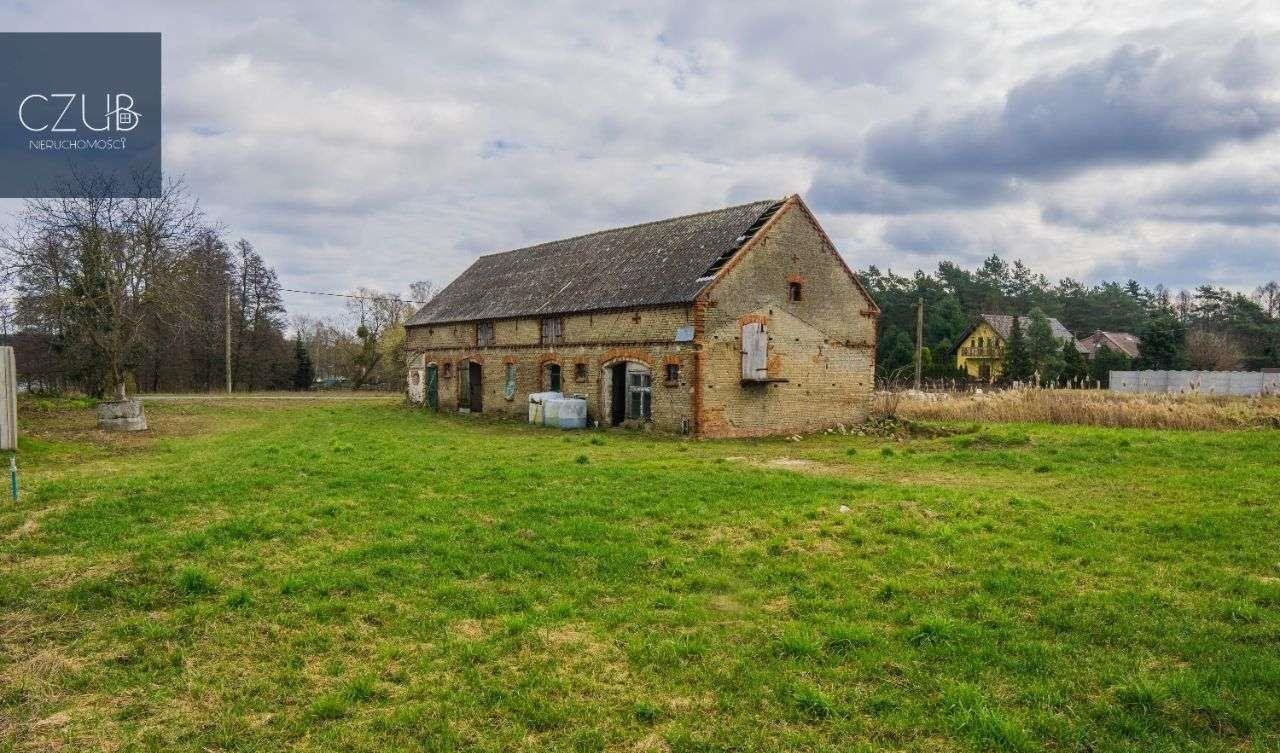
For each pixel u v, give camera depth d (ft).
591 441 79.97
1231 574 31.60
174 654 24.34
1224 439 69.51
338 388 262.47
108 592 29.12
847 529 38.32
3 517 38.37
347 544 35.53
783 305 93.86
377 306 284.00
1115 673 22.84
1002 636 25.70
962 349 281.95
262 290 231.09
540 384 110.73
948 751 19.13
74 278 108.88
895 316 305.73
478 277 142.92
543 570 32.30
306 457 61.31
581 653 24.68
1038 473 57.72
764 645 25.26
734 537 37.37
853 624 26.48
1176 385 185.37
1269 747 18.94
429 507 42.16
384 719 20.63
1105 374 237.45
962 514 42.01
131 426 86.79
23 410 98.22
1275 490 47.60
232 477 50.03
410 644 25.29
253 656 24.44
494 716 20.95
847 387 100.37
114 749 19.30
